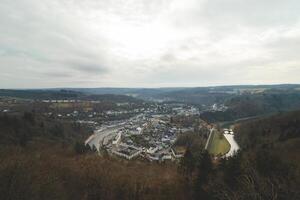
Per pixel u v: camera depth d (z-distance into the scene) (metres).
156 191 34.53
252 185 14.75
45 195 22.94
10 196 19.48
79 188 31.59
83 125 190.50
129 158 101.31
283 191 13.73
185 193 33.62
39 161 37.16
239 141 136.88
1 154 44.06
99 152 104.81
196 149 117.19
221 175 29.41
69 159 52.44
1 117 105.94
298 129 90.19
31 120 122.75
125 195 32.94
